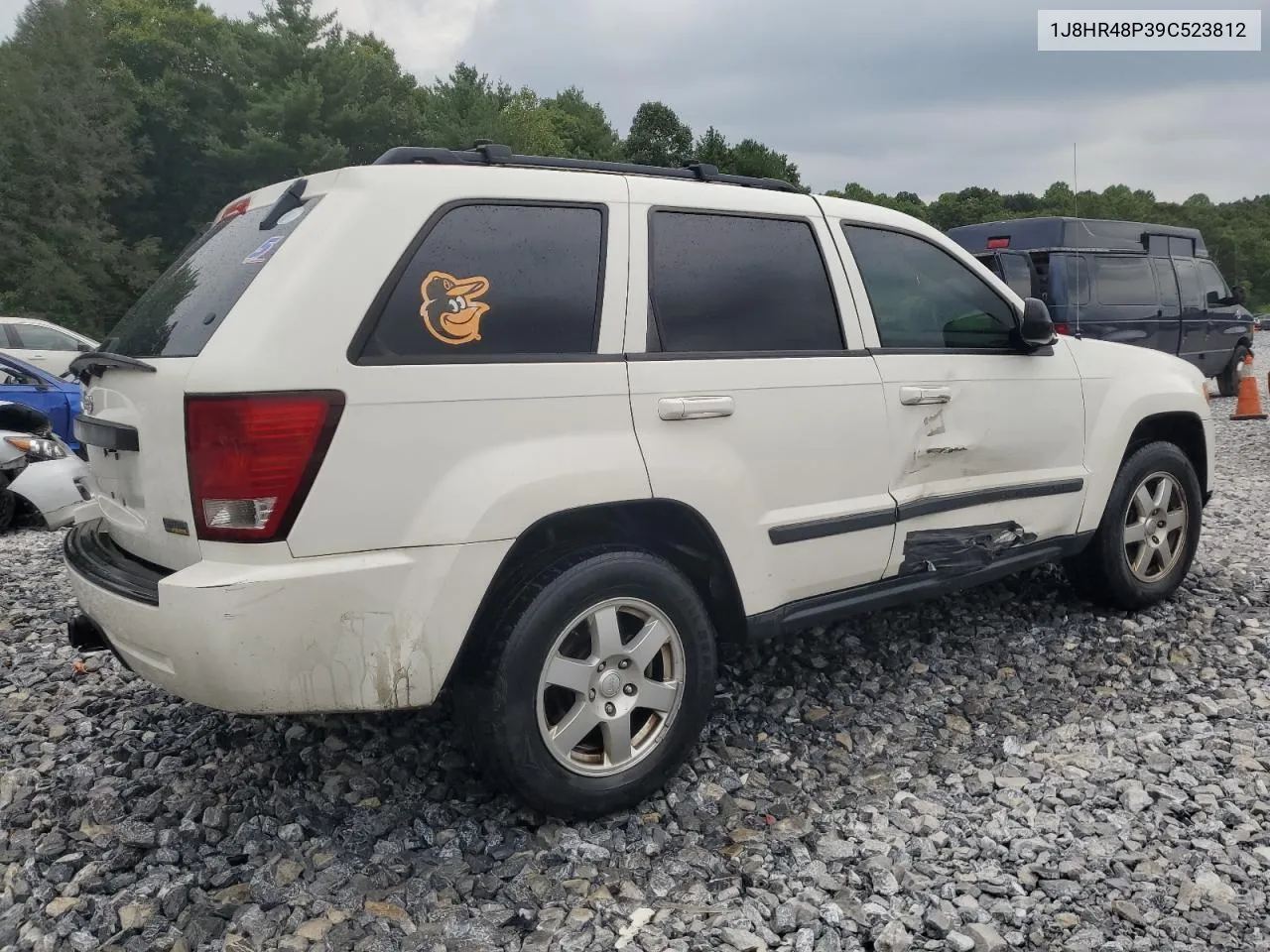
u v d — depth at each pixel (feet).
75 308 112.47
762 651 14.69
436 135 126.11
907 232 13.21
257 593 8.34
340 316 8.76
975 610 16.34
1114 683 13.65
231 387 8.32
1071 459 14.52
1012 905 8.70
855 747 11.91
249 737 12.12
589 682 9.91
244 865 9.50
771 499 11.14
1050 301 36.35
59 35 116.37
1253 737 11.79
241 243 10.19
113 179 114.83
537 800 9.68
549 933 8.43
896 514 12.23
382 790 10.84
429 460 9.00
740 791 10.84
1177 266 42.19
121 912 8.70
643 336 10.37
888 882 9.04
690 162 12.07
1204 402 16.62
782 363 11.28
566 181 10.30
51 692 13.76
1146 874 9.13
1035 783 10.89
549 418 9.60
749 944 8.19
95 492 11.14
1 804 10.64
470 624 9.14
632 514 10.40
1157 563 16.34
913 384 12.46
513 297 9.71
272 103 113.09
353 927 8.54
